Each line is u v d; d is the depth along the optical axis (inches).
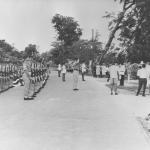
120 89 1262.3
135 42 1366.9
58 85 1428.4
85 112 686.5
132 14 1373.0
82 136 466.6
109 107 766.5
